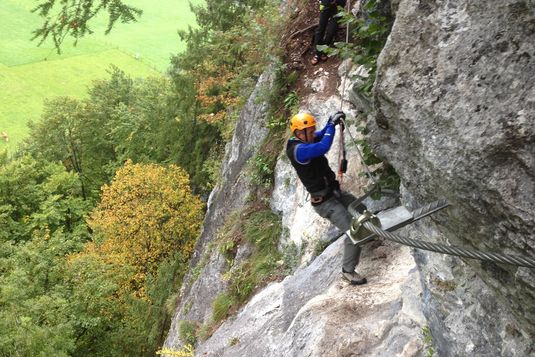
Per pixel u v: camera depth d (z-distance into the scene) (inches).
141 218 956.0
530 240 99.3
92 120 1469.0
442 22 113.3
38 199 1322.6
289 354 241.3
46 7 249.0
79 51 2743.6
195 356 348.5
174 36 3009.4
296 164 209.6
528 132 96.0
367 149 203.5
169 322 682.8
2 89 2378.2
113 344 751.1
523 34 101.4
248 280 354.0
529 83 98.7
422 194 126.2
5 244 785.6
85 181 1491.1
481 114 102.9
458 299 151.5
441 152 108.5
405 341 208.7
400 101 115.5
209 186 986.7
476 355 146.6
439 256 155.8
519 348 132.3
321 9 341.7
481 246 115.7
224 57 829.8
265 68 492.4
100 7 253.8
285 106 398.3
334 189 217.0
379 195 205.8
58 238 784.9
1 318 611.8
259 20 510.6
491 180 100.7
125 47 2837.1
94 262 775.7
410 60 116.0
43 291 720.3
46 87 2429.9
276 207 379.9
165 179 1002.7
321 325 235.5
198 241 583.2
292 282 310.3
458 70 108.4
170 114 1085.1
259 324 297.1
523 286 107.3
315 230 324.2
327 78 370.9
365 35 172.6
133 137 1357.0
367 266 261.3
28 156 1349.7
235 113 689.6
